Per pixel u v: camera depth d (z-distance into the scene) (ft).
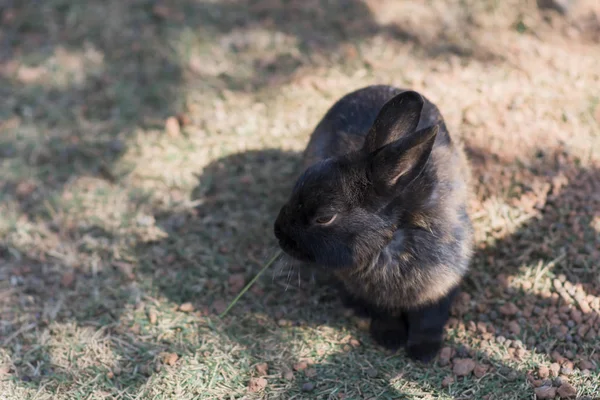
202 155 4.34
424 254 3.52
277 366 3.63
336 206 3.39
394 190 3.37
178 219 4.11
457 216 3.58
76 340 3.73
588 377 3.52
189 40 4.85
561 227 3.91
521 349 3.62
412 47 4.76
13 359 3.68
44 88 4.68
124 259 3.99
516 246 3.90
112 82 4.69
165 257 4.00
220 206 4.17
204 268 3.95
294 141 4.35
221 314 3.80
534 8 4.90
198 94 4.62
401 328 3.74
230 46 4.83
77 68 4.76
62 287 3.92
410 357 3.65
